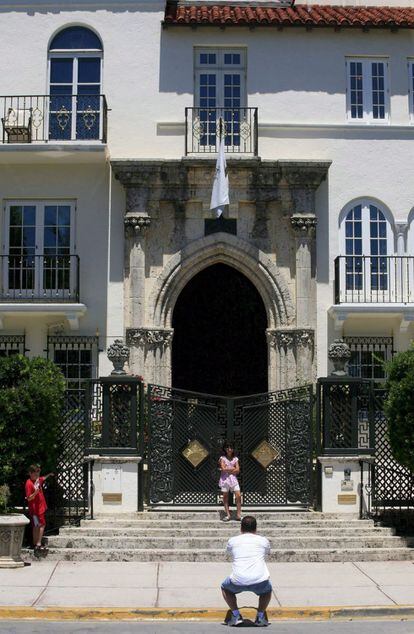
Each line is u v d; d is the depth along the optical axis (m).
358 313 21.17
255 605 12.05
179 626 11.14
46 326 21.59
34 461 15.46
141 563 14.67
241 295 23.56
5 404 15.29
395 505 16.45
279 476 16.69
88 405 16.42
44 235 21.92
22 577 13.58
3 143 21.52
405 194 22.16
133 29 22.53
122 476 16.19
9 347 21.62
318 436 16.53
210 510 16.31
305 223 21.55
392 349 21.73
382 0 24.34
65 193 21.94
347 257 21.58
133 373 21.22
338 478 16.28
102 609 11.62
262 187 21.78
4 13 22.56
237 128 22.39
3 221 21.94
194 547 15.15
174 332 23.39
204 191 21.73
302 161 21.47
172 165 21.48
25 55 22.45
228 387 23.31
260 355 23.34
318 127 22.25
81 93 22.45
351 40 22.66
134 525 15.76
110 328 21.53
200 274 23.61
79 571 14.03
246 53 22.66
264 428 16.77
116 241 21.81
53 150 21.25
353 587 13.02
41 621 11.41
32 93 22.33
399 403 15.48
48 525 16.06
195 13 22.91
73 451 16.42
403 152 22.27
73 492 16.38
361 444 16.61
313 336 21.44
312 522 15.91
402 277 21.81
